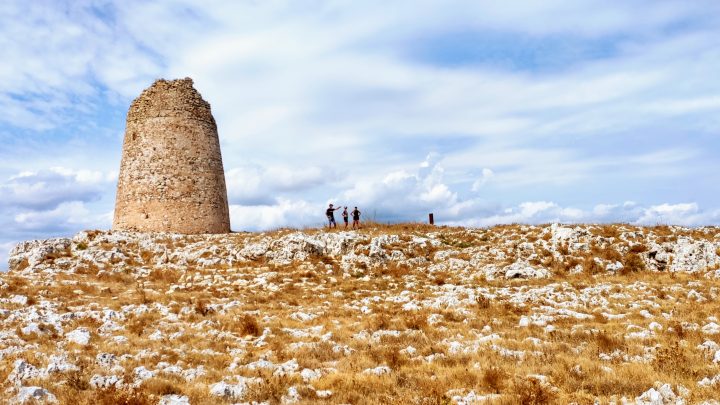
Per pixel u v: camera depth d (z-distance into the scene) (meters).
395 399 11.04
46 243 35.50
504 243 35.59
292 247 34.41
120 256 34.44
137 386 12.02
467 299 23.62
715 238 33.41
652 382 11.69
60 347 15.89
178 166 45.03
